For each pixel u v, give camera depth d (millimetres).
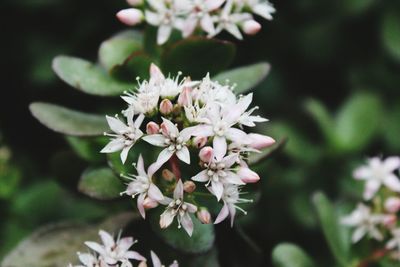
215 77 390
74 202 471
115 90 378
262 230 495
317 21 541
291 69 554
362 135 499
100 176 373
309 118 518
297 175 498
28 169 525
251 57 545
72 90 541
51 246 396
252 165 368
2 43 538
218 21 383
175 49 372
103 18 533
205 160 340
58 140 543
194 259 381
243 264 396
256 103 544
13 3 526
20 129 548
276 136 500
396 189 415
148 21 381
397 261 412
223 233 388
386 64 542
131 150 359
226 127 343
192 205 343
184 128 344
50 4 526
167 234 361
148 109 348
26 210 470
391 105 539
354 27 541
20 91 547
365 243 417
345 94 557
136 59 374
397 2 531
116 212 416
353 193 472
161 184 356
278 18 539
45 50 536
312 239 492
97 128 383
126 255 357
